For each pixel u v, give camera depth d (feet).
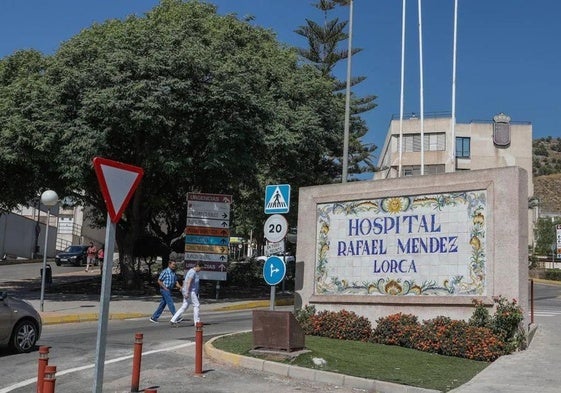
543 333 48.67
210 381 31.99
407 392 29.99
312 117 96.63
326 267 50.26
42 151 73.31
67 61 76.38
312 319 47.42
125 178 22.93
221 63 77.41
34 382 30.89
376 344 43.04
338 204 50.52
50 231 208.64
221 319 62.80
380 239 47.75
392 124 229.66
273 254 42.42
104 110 71.51
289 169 101.81
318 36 143.33
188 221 81.56
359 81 143.43
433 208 45.47
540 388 30.37
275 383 31.94
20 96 74.64
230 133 76.48
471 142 227.20
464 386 30.73
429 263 45.01
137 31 76.33
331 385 31.81
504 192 42.45
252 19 113.39
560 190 504.84
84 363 35.81
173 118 75.20
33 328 39.70
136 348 29.66
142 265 136.26
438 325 41.93
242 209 131.34
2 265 156.87
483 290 42.27
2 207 95.14
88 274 133.80
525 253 42.24
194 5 105.70
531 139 229.25
